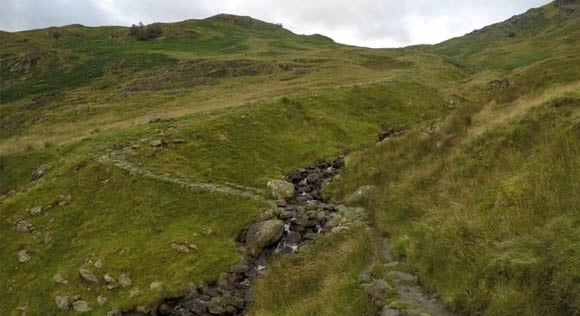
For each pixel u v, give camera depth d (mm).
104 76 115562
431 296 11812
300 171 33469
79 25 193625
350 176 29219
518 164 17062
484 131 21672
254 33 181125
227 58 106688
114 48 146625
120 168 29594
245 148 35375
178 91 77375
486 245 12000
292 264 19562
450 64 104188
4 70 133875
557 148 15758
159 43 152875
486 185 16672
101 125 51656
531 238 11117
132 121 46094
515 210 13164
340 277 14734
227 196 26984
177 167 30688
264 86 70625
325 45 152625
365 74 77062
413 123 47844
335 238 20062
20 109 90062
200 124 37500
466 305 10523
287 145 37875
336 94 51125
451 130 27328
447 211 16125
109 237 24031
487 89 66625
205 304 18875
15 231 25484
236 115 40219
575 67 34531
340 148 38938
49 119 70500
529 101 23250
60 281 21312
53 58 135500
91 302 19953
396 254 15578
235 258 21719
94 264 21828
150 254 22094
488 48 188250
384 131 44781
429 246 13984
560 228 10781
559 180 13523
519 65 103062
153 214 25547
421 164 24578
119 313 18844
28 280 22109
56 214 26469
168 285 19891
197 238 23250
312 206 25922
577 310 8539
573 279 9039
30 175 32594
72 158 32531
